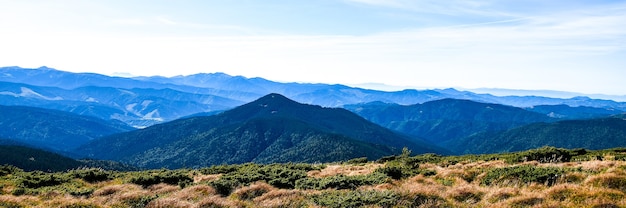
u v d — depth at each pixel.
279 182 24.92
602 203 12.86
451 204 15.02
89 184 30.55
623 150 37.38
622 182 15.27
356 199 16.05
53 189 25.61
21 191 23.95
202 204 16.91
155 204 17.06
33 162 134.50
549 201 13.73
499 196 15.35
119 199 19.34
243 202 17.62
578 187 14.66
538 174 18.36
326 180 23.62
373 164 41.72
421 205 14.80
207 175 37.28
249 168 40.88
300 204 16.83
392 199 15.41
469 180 21.86
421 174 25.25
